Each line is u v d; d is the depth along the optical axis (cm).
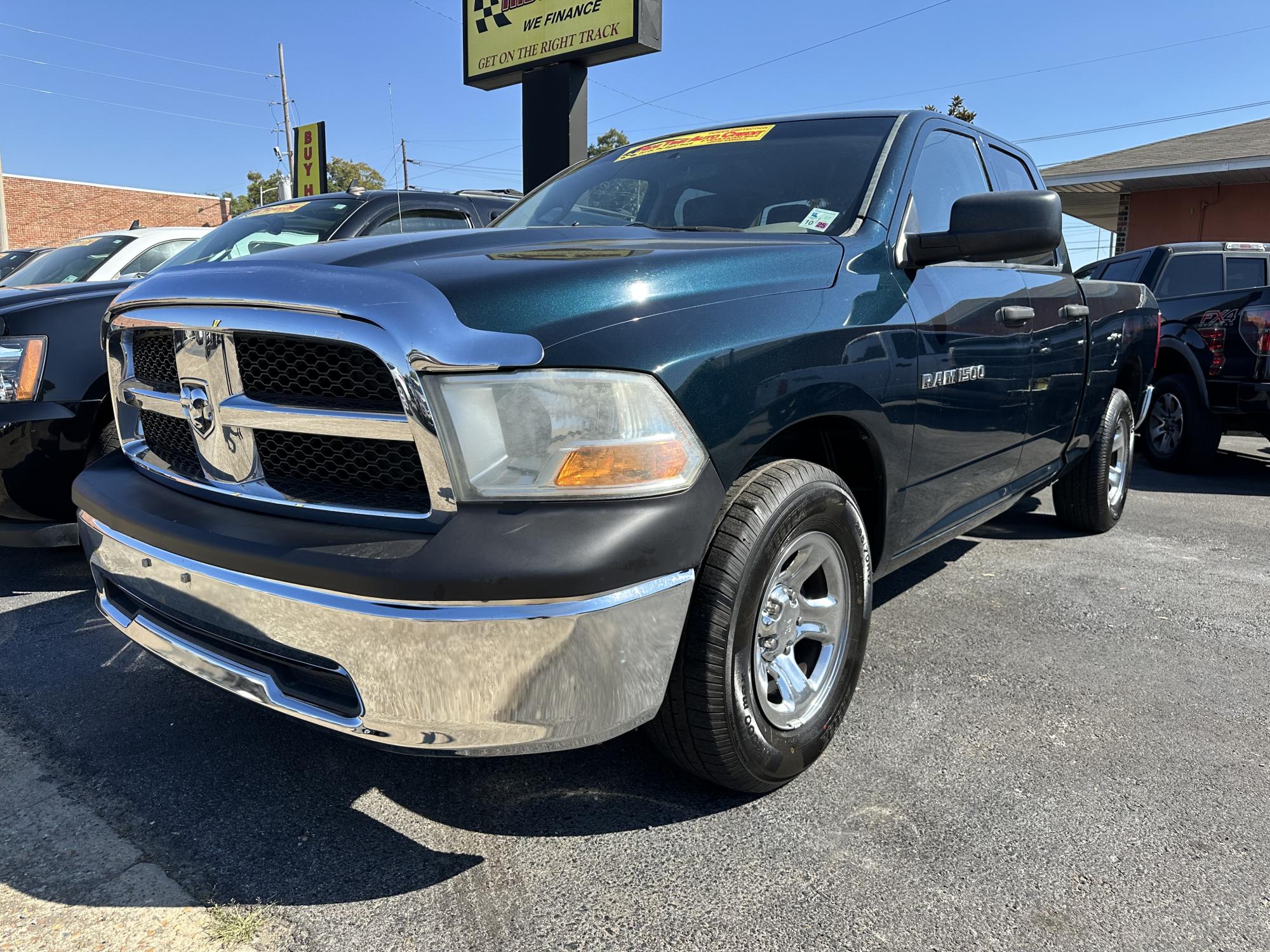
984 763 236
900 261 258
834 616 232
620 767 232
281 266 186
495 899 182
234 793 220
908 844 200
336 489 180
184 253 527
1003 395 306
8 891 183
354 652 163
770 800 217
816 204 271
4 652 304
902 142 288
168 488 211
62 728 252
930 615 350
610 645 164
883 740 247
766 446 226
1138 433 761
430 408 159
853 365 221
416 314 162
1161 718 263
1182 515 541
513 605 156
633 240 232
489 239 221
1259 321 616
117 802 215
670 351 177
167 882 186
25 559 410
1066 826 208
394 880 187
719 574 188
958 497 299
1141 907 180
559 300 174
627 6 1020
